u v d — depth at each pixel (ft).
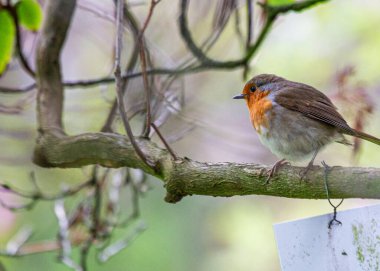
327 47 38.58
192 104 36.22
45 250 28.12
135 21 24.86
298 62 38.86
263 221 38.47
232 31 33.99
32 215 35.14
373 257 15.71
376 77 36.45
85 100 32.86
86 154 21.08
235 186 18.85
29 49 31.35
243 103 38.11
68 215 32.01
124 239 32.83
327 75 37.81
